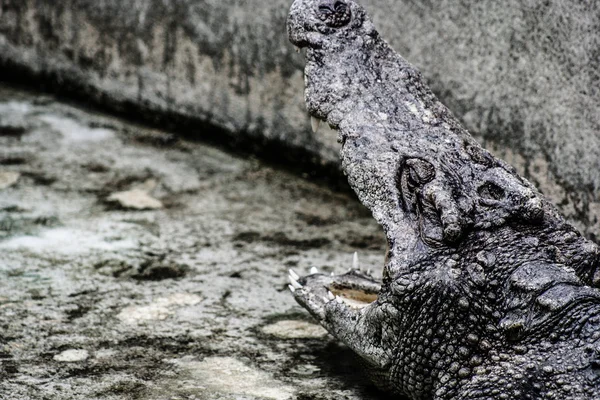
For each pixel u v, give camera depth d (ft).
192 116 59.57
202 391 33.32
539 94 42.55
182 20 58.29
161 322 38.60
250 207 51.08
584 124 40.42
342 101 34.76
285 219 49.75
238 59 56.29
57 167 55.01
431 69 47.70
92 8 62.39
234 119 57.57
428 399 31.19
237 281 42.65
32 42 66.23
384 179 32.27
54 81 65.92
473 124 46.09
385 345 31.68
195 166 56.34
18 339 36.65
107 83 62.95
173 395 32.96
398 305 30.68
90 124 62.08
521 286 29.14
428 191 31.07
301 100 53.88
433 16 46.98
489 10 44.29
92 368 34.73
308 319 39.45
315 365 35.76
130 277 42.63
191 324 38.55
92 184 53.06
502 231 30.66
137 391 33.19
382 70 35.40
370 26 36.35
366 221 49.93
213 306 40.22
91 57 63.31
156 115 61.21
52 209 49.57
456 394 29.71
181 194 52.39
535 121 42.93
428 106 34.40
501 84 44.37
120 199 51.34
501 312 29.45
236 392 33.37
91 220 48.52
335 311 33.76
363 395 33.63
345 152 33.78
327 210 51.08
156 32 59.72
